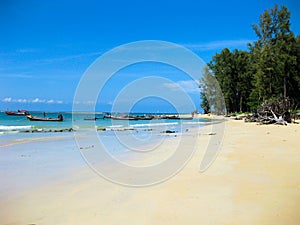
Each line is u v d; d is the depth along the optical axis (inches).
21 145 615.2
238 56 2460.6
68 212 211.6
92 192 261.7
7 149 555.8
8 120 1797.5
